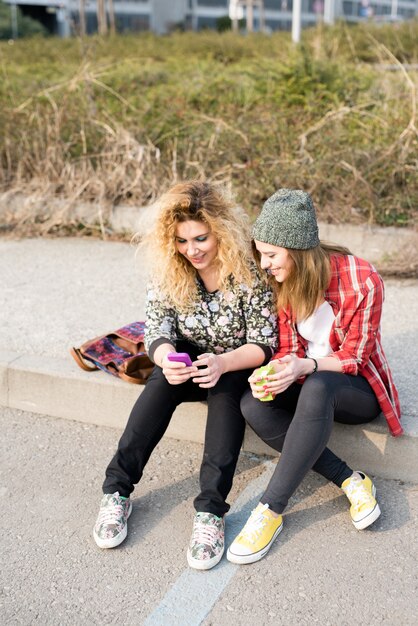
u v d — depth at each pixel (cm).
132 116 714
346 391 272
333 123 639
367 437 304
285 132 650
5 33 3131
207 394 298
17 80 863
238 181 612
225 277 280
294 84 728
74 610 243
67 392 354
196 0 4172
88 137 693
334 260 276
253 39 1653
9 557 268
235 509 290
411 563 260
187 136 680
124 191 633
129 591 251
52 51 1414
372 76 791
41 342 402
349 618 236
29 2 3759
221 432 274
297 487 284
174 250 278
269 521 265
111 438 344
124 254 581
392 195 577
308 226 261
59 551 271
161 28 4069
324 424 263
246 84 783
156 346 284
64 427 353
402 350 389
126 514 279
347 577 254
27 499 301
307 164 602
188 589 251
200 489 291
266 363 287
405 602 243
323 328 280
